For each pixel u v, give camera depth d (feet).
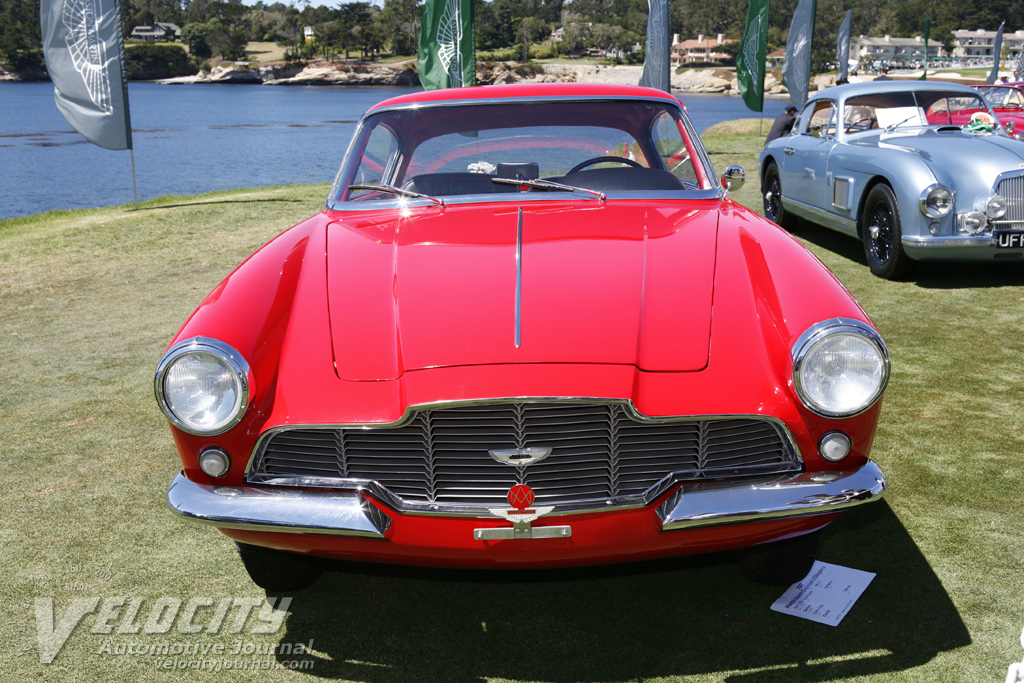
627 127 10.91
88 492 10.65
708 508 6.39
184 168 132.77
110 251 28.04
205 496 6.69
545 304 7.13
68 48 36.96
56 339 17.81
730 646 7.29
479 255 8.02
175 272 24.61
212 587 8.52
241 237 30.40
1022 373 13.70
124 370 15.64
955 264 21.63
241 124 246.06
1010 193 18.13
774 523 6.64
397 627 7.80
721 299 7.27
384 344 6.98
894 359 14.52
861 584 8.11
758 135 67.26
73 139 198.29
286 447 6.77
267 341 7.04
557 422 6.44
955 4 587.27
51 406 13.79
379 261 8.14
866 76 469.16
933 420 11.90
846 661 6.98
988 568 8.26
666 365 6.65
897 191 19.02
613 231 8.54
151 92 532.73
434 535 6.54
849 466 6.85
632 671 7.01
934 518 9.27
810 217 24.52
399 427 6.49
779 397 6.61
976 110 22.93
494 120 10.95
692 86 574.56
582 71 539.29
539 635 7.61
